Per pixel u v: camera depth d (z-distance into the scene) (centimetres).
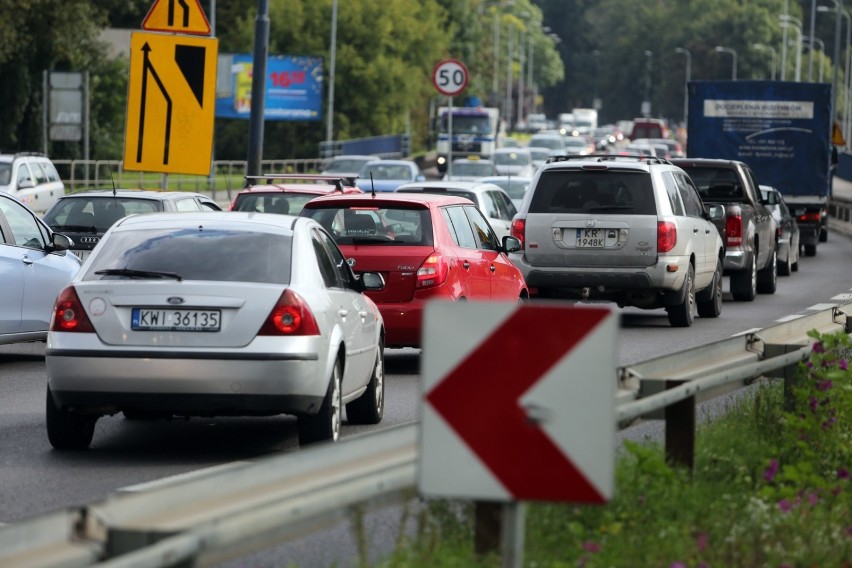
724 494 2281
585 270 5844
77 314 2981
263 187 6762
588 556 1878
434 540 1839
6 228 4625
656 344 5378
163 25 7075
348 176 7031
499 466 1498
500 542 1852
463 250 4659
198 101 7094
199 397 2934
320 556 2148
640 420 2419
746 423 2953
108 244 3130
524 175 17288
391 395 4125
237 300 2955
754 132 10919
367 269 4447
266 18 8012
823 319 3522
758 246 7688
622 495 2162
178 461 3044
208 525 1409
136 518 1444
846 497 2350
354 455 1753
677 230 5844
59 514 1339
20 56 18788
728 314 6788
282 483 1631
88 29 19762
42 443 3256
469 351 1500
